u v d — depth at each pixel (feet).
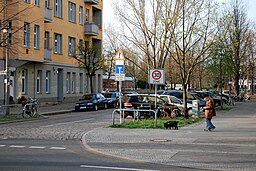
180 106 99.91
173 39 92.68
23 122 84.84
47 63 145.79
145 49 115.96
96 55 165.99
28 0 124.57
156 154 43.01
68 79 164.14
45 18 137.59
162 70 70.74
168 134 60.03
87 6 183.11
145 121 77.66
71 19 167.73
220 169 35.47
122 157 41.39
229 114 108.78
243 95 209.46
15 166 35.42
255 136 57.62
